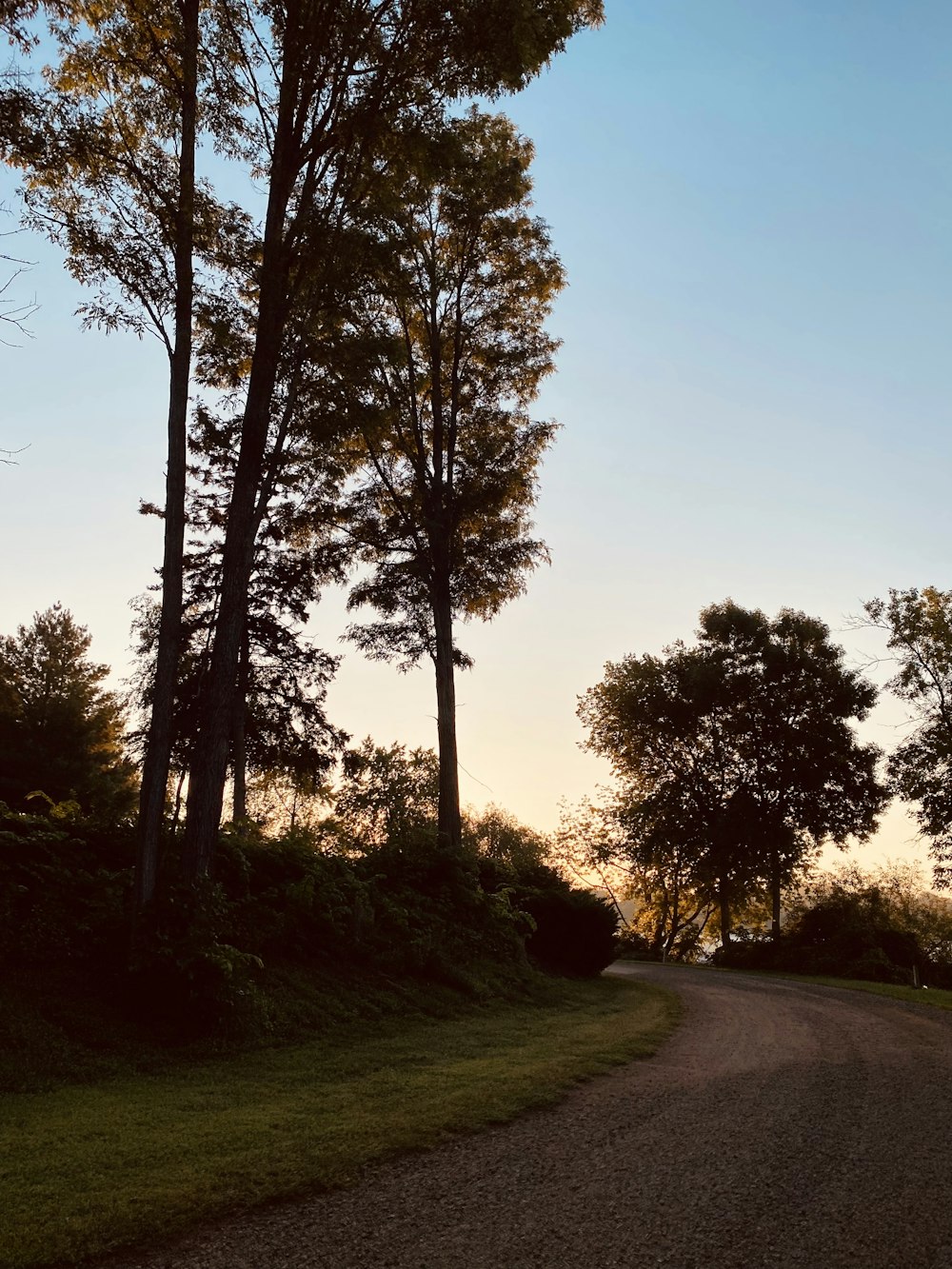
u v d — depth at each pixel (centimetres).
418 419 2841
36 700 4378
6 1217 547
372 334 1870
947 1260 532
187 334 1437
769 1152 755
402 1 1600
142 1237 535
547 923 2617
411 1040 1323
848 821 4481
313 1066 1085
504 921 2327
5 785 3816
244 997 1213
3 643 4469
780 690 4688
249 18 1641
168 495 1395
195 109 1519
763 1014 1916
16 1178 618
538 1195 630
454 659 2748
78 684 4456
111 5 1527
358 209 1653
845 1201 634
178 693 2434
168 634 1359
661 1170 696
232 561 1472
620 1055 1238
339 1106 865
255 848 1642
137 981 1164
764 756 4644
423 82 1700
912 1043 1494
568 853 5772
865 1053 1359
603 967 2691
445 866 2261
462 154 1844
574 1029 1536
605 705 5103
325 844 2184
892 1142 800
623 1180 667
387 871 2200
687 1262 519
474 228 2811
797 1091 1027
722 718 4806
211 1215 573
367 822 3731
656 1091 1003
